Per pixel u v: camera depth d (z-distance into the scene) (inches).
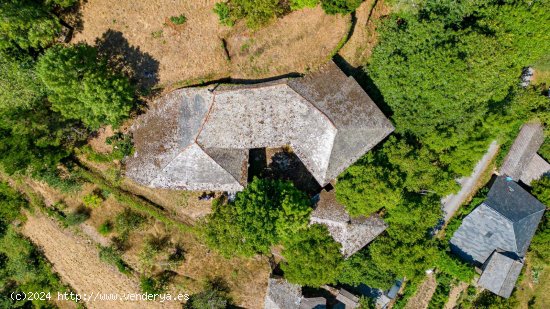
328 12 1465.3
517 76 1624.0
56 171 1780.3
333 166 1584.6
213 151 1614.2
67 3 1433.3
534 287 2103.8
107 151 1731.1
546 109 1769.2
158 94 1628.9
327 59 1566.2
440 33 1451.8
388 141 1599.4
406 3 1454.2
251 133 1595.7
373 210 1616.6
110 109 1434.5
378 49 1531.7
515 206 1911.9
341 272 1871.3
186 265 1947.6
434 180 1680.6
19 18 1309.1
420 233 1727.4
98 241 1935.3
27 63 1417.3
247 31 1534.2
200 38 1547.7
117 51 1556.3
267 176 1775.3
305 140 1589.6
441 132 1576.0
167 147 1624.0
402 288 2039.9
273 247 1939.0
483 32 1476.4
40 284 2070.6
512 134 1887.3
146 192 1823.3
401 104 1557.6
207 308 1945.1
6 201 1935.3
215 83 1595.7
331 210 1721.2
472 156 1675.7
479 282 1966.0
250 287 1982.0
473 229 1956.2
